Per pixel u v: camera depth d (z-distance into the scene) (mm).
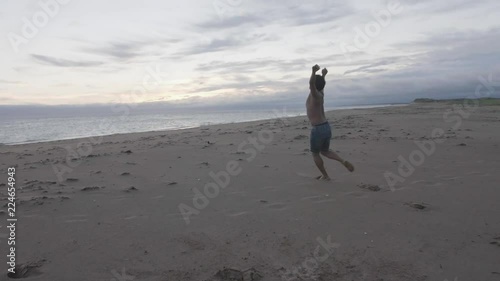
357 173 5219
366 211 3561
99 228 3209
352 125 12586
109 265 2516
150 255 2670
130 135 12539
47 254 2688
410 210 3553
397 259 2545
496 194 3994
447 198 3908
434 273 2348
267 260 2578
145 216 3523
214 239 2955
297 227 3186
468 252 2621
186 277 2352
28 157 7441
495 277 2279
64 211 3666
